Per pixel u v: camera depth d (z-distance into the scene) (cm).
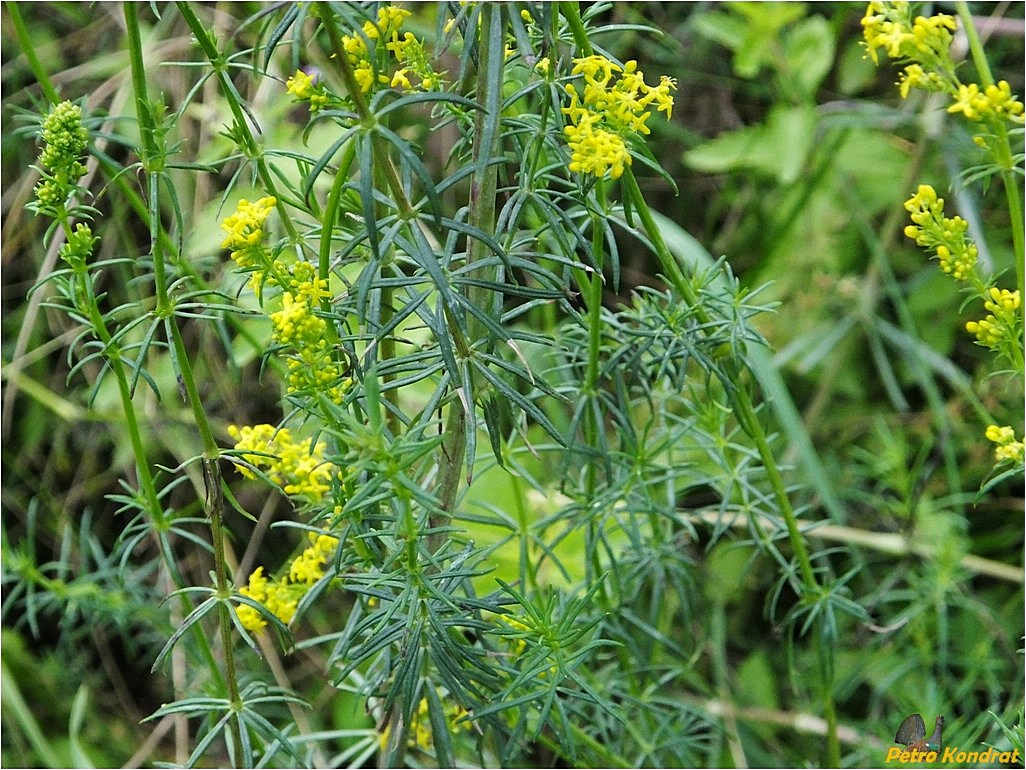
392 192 46
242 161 50
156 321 49
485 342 48
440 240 69
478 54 48
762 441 56
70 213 50
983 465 72
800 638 72
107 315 51
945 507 72
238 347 69
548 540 66
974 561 68
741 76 82
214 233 69
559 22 50
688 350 54
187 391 49
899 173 77
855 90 79
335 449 52
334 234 53
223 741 74
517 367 48
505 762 51
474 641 61
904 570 68
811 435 77
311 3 44
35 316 75
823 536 70
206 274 71
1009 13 73
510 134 48
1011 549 72
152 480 53
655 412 61
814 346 77
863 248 79
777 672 72
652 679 64
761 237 80
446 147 73
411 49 49
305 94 49
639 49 81
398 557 51
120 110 74
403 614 49
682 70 80
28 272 81
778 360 73
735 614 73
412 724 57
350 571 56
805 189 73
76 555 78
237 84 74
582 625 50
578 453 56
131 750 74
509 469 57
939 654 66
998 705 67
